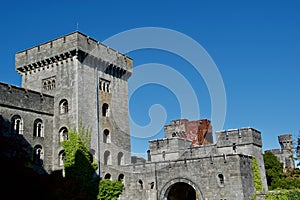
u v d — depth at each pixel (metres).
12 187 24.95
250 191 46.88
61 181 40.12
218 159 46.91
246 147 54.56
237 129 55.81
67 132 50.47
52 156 49.62
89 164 48.88
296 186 63.69
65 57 52.50
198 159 48.28
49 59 53.66
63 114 50.81
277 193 47.00
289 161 82.44
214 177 46.69
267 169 67.81
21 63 56.56
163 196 49.66
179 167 49.44
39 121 49.09
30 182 26.50
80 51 51.84
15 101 45.66
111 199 50.66
